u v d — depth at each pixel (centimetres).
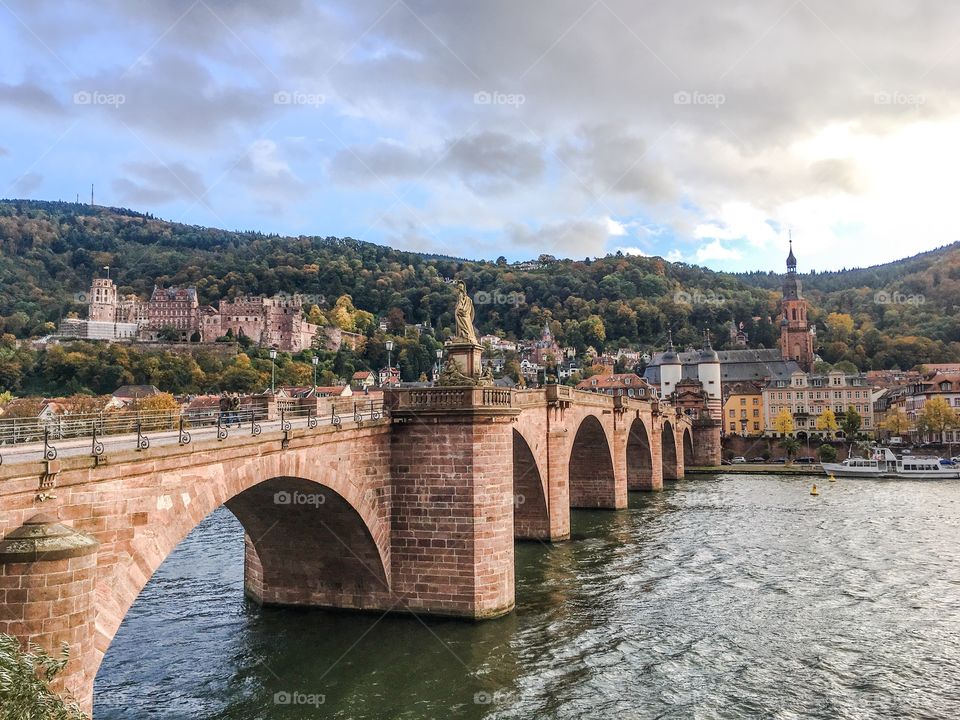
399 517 4038
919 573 5500
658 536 6975
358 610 4122
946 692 3319
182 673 3359
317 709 3022
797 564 5778
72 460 2122
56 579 1897
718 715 3069
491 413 3934
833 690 3334
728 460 16975
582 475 8919
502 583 4072
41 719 1477
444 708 3064
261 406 4641
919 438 18038
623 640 3919
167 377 17850
